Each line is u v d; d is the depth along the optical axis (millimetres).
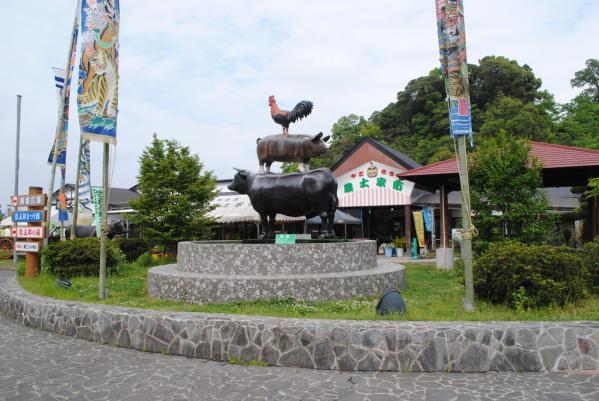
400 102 41594
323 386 4977
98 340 7051
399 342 5543
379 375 5348
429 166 15906
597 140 30109
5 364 5922
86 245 13188
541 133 30531
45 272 12750
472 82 38906
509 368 5402
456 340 5492
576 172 14391
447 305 7816
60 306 7746
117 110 9281
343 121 44688
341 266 9609
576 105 39344
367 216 28219
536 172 11000
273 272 9250
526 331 5488
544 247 7801
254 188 11172
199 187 20125
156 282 9625
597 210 14422
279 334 5836
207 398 4656
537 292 7418
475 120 35562
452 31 7000
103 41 9000
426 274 13664
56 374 5480
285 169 33344
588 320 6051
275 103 11945
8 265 20781
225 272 9438
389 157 23938
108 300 9227
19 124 25578
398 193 23672
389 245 23188
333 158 37781
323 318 6660
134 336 6664
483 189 11289
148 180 19875
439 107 38219
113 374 5469
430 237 26297
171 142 20500
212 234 25344
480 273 7797
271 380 5203
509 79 37875
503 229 11219
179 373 5488
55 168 13867
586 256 8883
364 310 7484
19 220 13297
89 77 8844
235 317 6309
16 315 8797
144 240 19719
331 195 11062
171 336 6371
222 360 6012
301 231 25703
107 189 9359
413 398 4570
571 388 4770
